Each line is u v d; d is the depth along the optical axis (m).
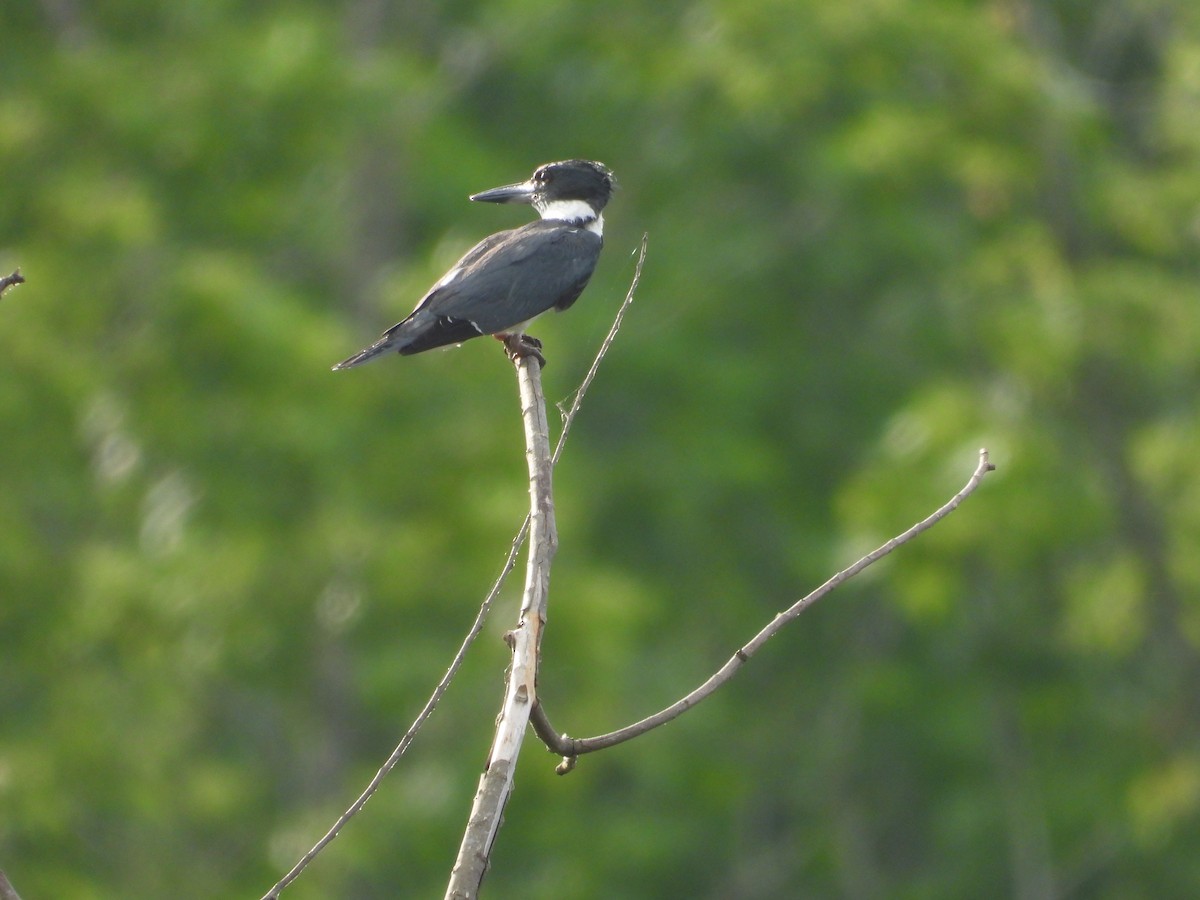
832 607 20.70
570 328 19.00
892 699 19.50
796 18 16.17
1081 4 21.06
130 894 14.05
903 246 20.06
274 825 15.82
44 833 13.49
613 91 19.80
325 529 14.68
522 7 18.81
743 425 20.31
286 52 16.19
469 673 14.98
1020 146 15.41
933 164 15.58
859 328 21.44
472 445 15.23
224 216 17.27
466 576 14.85
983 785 19.53
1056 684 18.92
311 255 19.58
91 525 15.58
